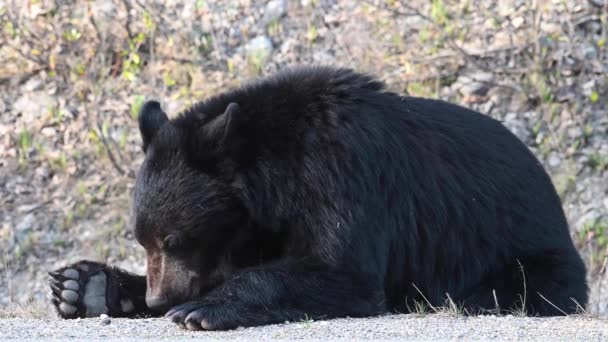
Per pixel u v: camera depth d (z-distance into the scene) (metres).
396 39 22.12
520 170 12.20
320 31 22.53
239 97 11.29
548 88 21.19
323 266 10.57
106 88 22.22
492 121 12.46
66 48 22.61
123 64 22.44
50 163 21.45
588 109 20.98
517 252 11.89
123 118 21.83
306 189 10.73
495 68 21.55
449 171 11.63
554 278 11.77
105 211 20.80
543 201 12.26
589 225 19.42
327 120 10.94
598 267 18.94
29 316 11.99
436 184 11.50
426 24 22.34
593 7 21.92
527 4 22.19
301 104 11.08
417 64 21.78
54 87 22.27
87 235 20.45
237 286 10.24
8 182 21.22
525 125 20.88
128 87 22.28
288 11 22.89
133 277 11.77
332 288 10.48
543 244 12.04
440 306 11.52
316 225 10.67
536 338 8.97
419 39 22.16
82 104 22.05
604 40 21.48
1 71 22.62
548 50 21.62
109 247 20.20
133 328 10.04
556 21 21.92
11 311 12.46
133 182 21.08
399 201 11.23
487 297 11.62
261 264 11.06
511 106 21.14
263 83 11.45
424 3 22.77
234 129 10.64
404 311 11.62
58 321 10.70
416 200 11.39
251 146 10.85
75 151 21.55
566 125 20.84
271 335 9.40
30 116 21.95
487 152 12.01
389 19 22.53
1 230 20.48
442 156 11.66
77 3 23.17
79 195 21.00
